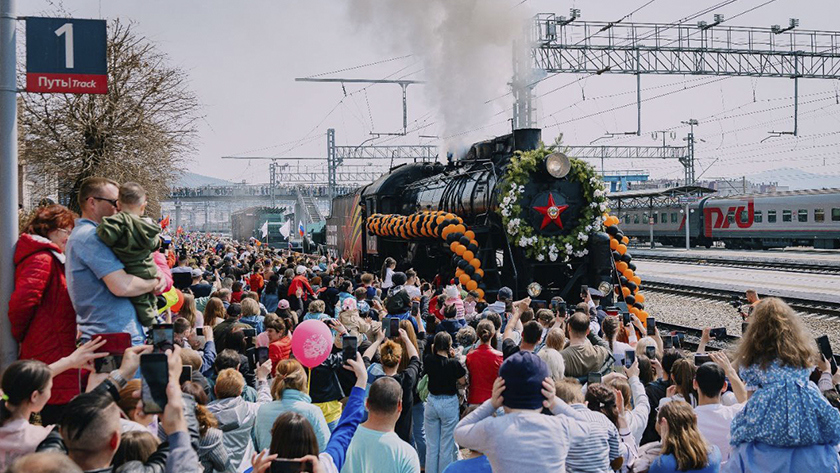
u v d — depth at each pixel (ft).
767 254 121.49
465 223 52.06
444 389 21.45
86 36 19.42
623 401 16.31
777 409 13.67
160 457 10.20
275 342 23.59
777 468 13.62
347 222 81.10
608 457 13.55
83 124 59.98
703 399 15.89
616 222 46.57
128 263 13.87
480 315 30.32
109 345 12.78
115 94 61.31
